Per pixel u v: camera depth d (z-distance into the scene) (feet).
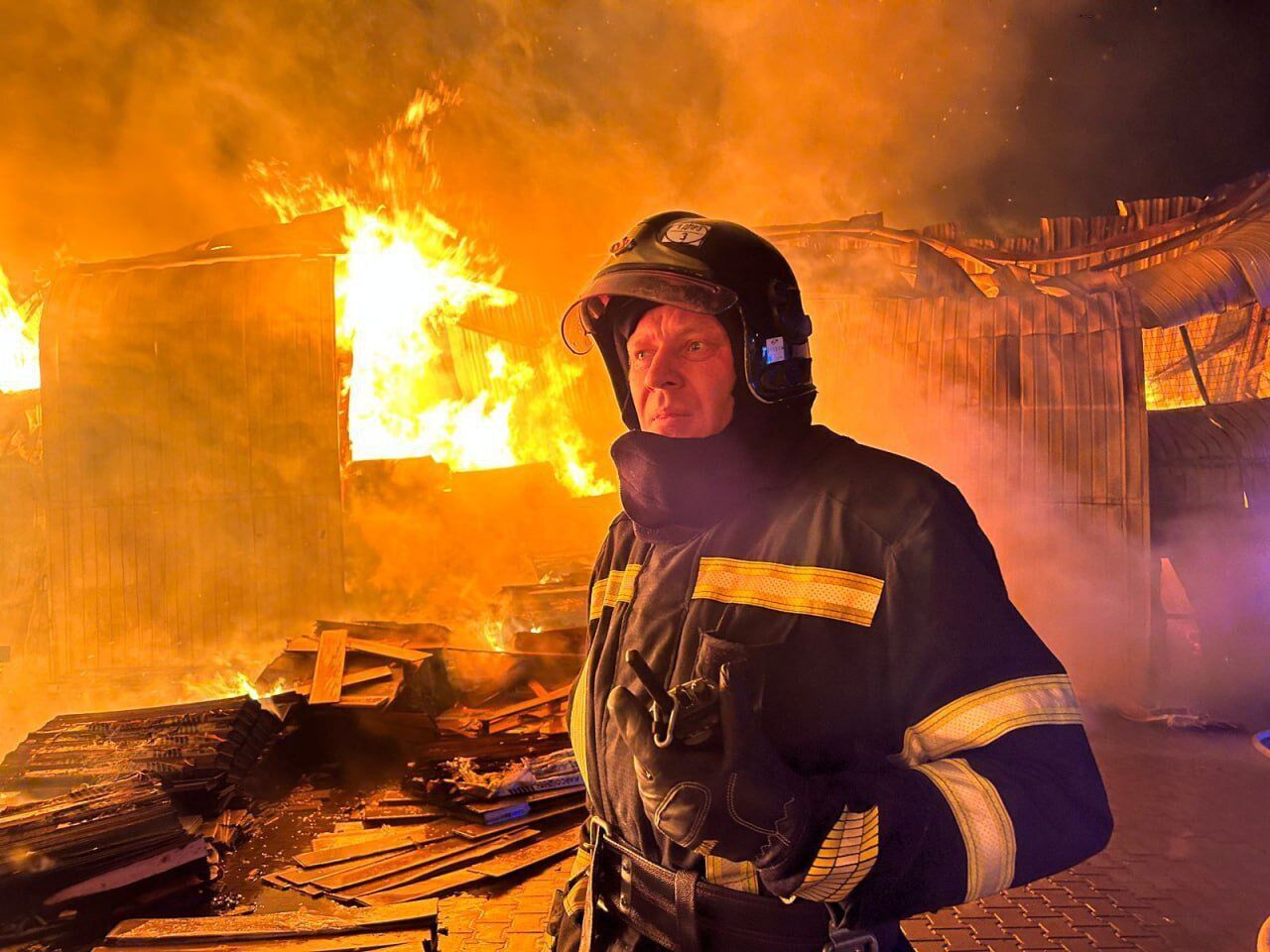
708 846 3.59
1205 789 19.70
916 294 32.58
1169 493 29.25
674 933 4.48
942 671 4.06
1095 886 15.37
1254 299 31.60
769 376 4.71
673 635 4.75
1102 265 32.63
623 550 5.55
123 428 31.24
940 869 3.67
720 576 4.63
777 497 4.70
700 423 4.84
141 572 31.17
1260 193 31.86
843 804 3.61
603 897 4.90
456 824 17.19
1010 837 3.71
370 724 20.89
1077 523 28.22
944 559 4.17
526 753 19.62
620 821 4.80
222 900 14.57
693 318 4.84
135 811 14.26
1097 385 28.35
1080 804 3.87
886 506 4.34
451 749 19.92
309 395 31.30
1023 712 3.97
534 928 13.74
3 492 34.55
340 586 31.24
